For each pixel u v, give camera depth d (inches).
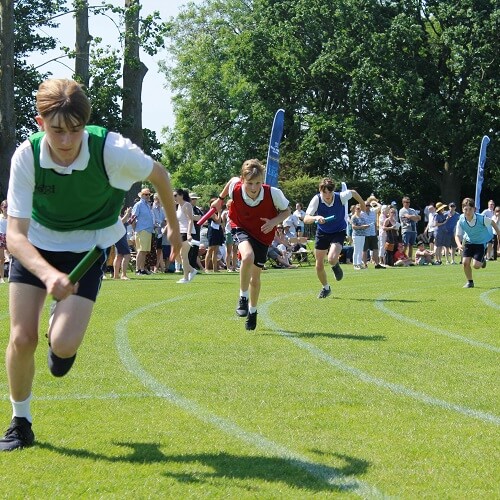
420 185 2348.7
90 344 353.4
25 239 176.7
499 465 190.7
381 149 2144.4
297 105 2183.8
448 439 211.5
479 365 312.7
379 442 208.1
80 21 1398.9
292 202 1941.4
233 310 481.4
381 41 1958.7
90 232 197.5
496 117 1968.5
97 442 205.9
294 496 168.9
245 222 386.3
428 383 279.1
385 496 169.2
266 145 2353.6
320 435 214.2
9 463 188.4
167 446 203.3
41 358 319.3
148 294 590.6
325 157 2145.7
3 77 1237.7
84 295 190.2
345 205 535.2
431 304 518.0
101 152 184.9
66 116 169.5
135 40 1414.9
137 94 1469.0
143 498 167.2
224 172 2524.6
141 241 853.2
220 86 2501.2
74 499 166.4
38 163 182.1
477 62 1899.6
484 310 486.9
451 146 2043.6
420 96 1923.0
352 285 682.2
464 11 1934.1
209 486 174.6
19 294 189.8
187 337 374.3
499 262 1127.0
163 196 196.2
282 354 331.6
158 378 283.6
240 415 233.9
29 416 203.0
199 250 920.3
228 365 307.7
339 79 2098.9
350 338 374.0
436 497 169.0
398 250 1078.4
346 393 262.2
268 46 2161.7
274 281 735.1
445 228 1115.3
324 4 2031.3
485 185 2193.7
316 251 542.3
